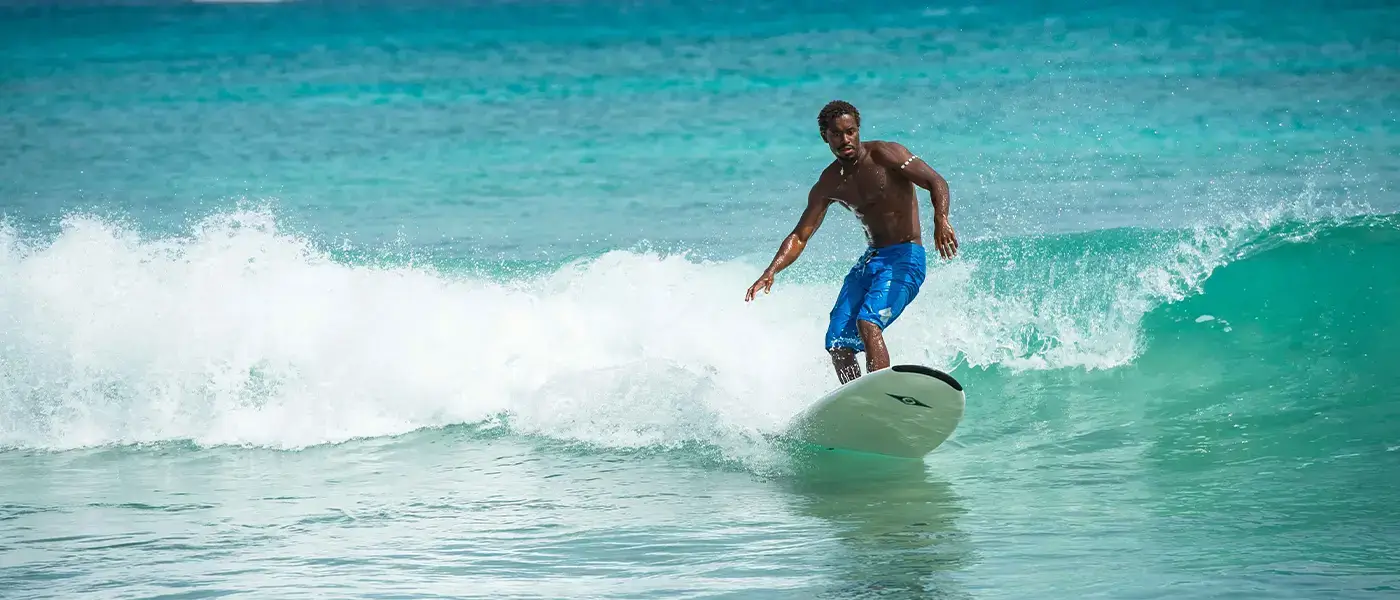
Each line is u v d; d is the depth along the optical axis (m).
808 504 16.94
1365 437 18.72
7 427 22.55
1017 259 27.75
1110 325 25.59
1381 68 65.38
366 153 57.28
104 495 18.48
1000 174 46.25
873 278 20.09
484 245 39.22
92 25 114.25
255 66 88.56
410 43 97.75
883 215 20.09
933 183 19.34
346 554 15.09
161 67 89.19
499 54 90.00
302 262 25.48
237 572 14.40
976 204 41.50
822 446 20.14
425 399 23.16
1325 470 17.12
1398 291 25.39
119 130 64.94
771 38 90.06
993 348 25.62
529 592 13.46
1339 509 15.29
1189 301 25.94
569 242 39.12
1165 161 47.53
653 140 57.25
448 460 20.41
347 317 24.12
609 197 45.91
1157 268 26.89
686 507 17.02
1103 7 92.69
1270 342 24.41
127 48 99.50
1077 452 19.12
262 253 25.62
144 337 23.84
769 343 24.75
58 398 23.17
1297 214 29.05
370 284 24.95
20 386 23.38
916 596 12.90
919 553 14.42
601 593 13.34
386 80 80.19
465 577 14.05
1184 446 19.02
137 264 25.22
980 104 61.88
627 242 38.69
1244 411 20.77
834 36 89.19
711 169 50.28
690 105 66.06
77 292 24.58
